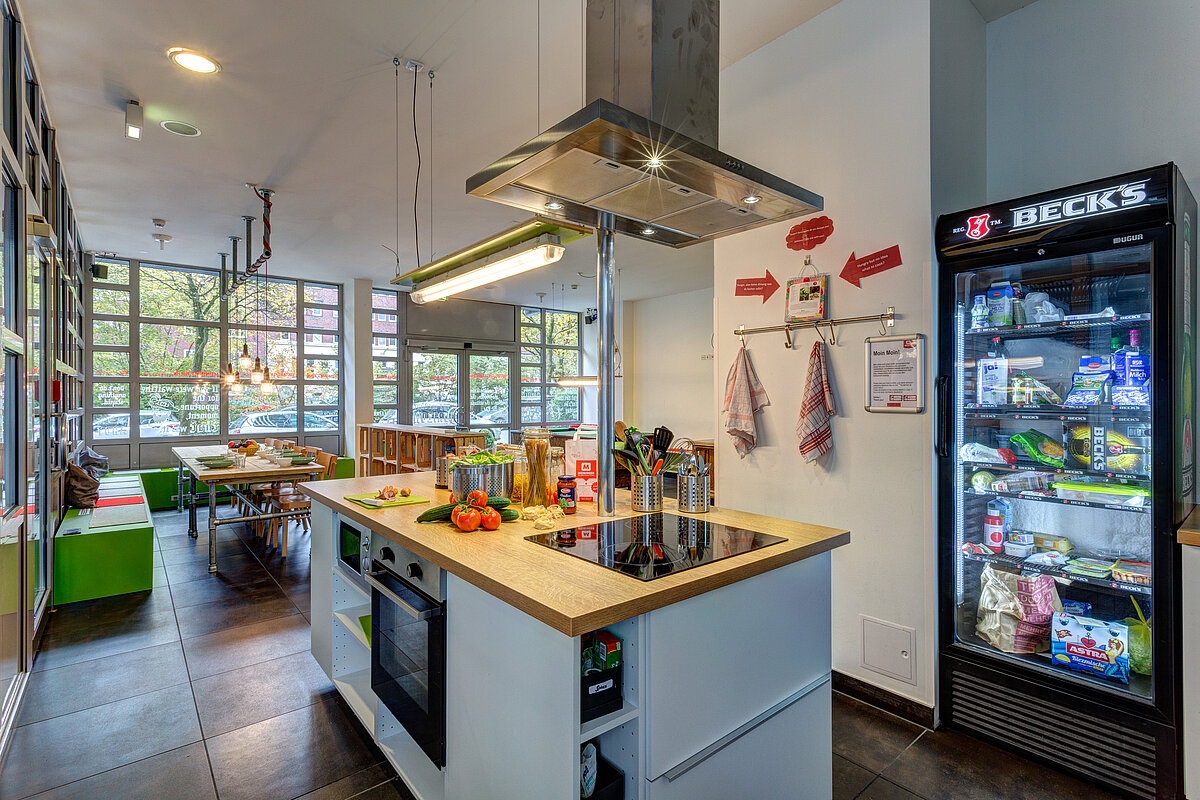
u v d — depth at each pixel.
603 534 1.75
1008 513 2.31
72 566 3.69
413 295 3.19
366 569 2.14
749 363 2.92
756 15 2.64
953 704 2.26
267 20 2.58
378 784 1.96
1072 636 2.07
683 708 1.35
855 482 2.52
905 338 2.34
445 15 2.56
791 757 1.66
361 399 8.03
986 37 2.70
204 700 2.51
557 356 10.80
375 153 3.94
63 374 4.41
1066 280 2.17
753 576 1.50
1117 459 2.01
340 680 2.43
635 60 1.79
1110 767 1.90
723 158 1.49
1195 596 1.76
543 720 1.24
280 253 6.61
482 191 1.68
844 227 2.55
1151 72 2.26
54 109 3.33
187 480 6.68
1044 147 2.53
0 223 2.27
